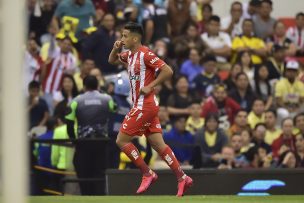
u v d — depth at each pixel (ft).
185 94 148.77
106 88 131.85
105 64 152.35
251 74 160.56
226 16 182.91
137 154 94.58
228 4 183.42
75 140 115.14
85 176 115.85
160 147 94.48
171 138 134.00
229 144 135.95
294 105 158.20
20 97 51.42
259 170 110.83
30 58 152.15
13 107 51.31
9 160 51.57
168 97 148.25
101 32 152.66
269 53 167.94
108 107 116.26
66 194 117.91
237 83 151.84
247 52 163.73
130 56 93.20
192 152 125.49
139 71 92.38
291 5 187.62
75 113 115.96
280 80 158.30
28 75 151.43
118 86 119.03
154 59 91.76
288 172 111.04
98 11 164.96
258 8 173.37
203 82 155.12
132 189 108.37
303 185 111.24
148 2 167.53
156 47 156.87
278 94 157.89
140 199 93.04
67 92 140.87
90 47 152.35
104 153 115.65
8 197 51.70
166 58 157.99
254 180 110.63
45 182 118.83
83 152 115.55
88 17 160.45
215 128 135.23
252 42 167.53
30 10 161.68
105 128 116.98
